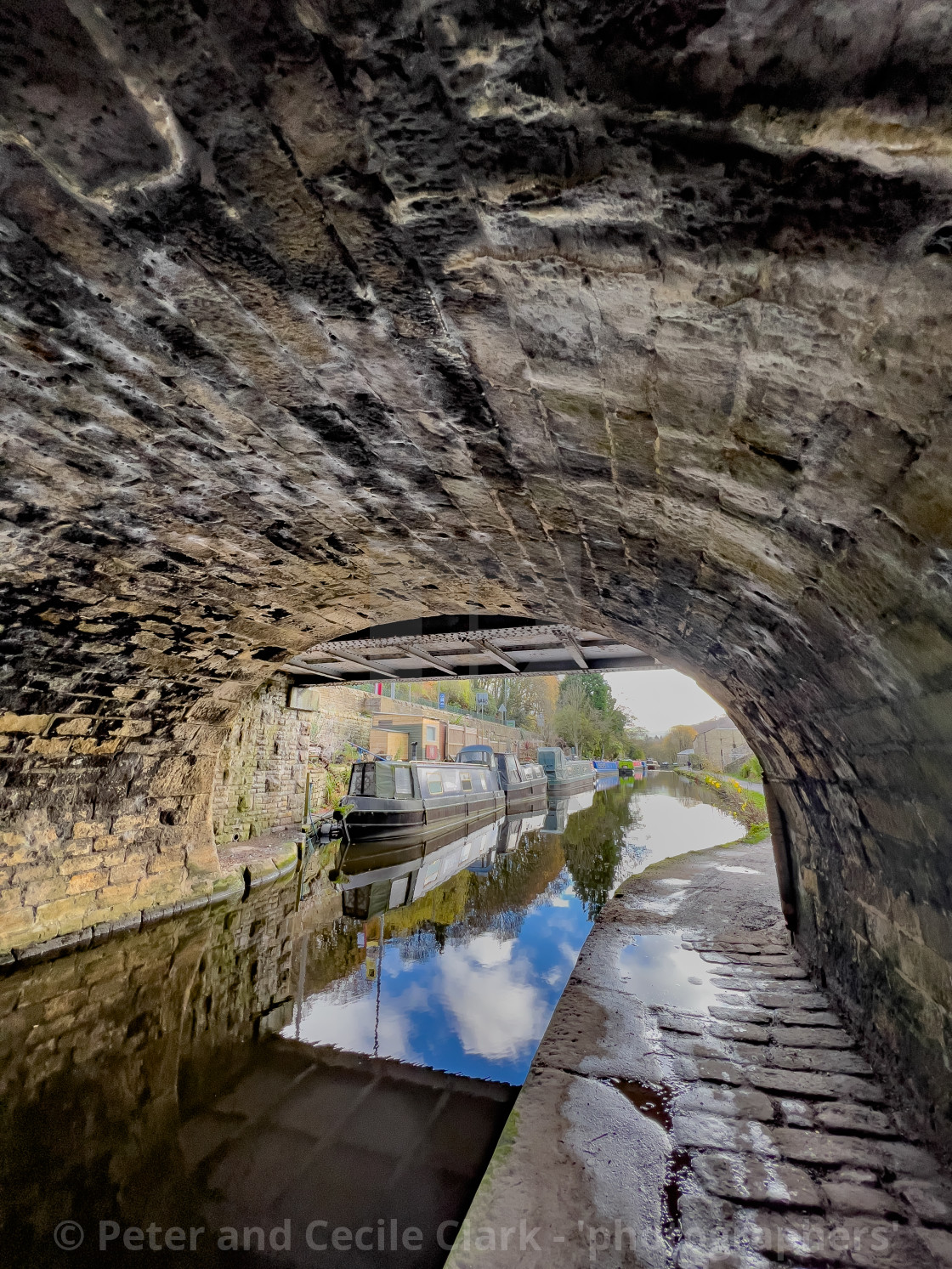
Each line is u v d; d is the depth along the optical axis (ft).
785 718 11.01
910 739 6.58
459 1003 15.51
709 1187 6.30
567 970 18.02
